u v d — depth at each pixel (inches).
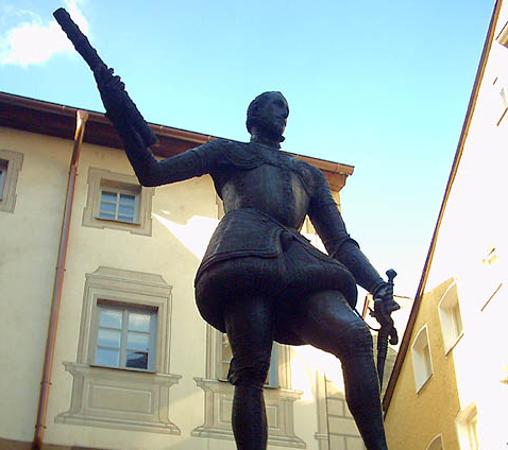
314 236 700.0
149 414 587.8
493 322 661.9
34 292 617.3
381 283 135.1
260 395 124.0
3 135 693.9
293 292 126.0
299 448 609.3
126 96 124.3
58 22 124.8
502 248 661.3
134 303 635.5
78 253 645.3
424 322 784.3
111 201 689.0
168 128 713.6
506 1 677.3
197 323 637.9
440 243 770.2
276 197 137.5
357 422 119.0
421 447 765.3
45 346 592.7
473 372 685.9
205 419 595.8
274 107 151.3
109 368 596.4
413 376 794.2
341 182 764.0
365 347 121.0
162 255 664.4
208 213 700.7
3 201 657.6
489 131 703.7
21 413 565.3
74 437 563.5
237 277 123.4
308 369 645.9
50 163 689.0
